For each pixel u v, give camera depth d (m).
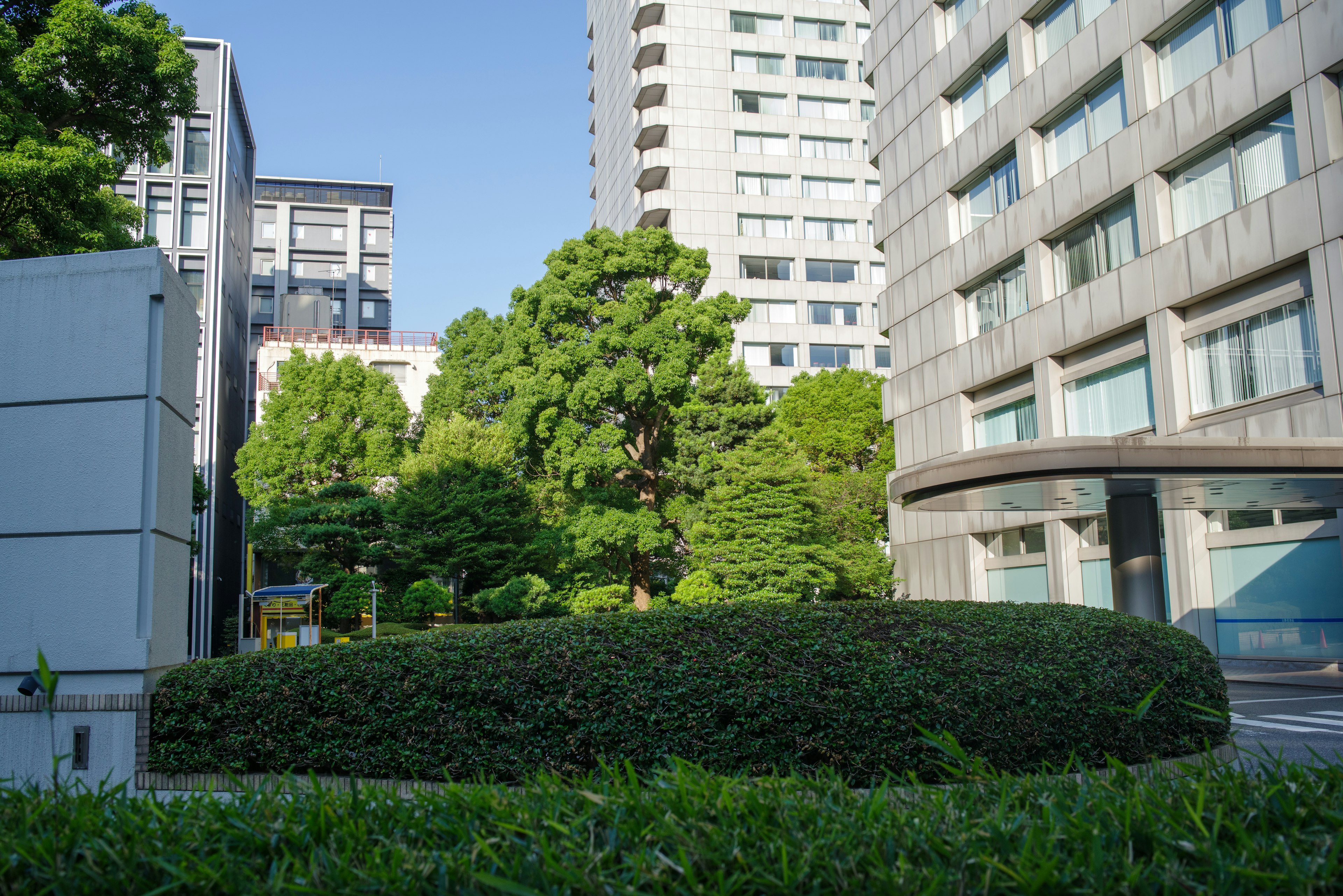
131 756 6.79
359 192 91.19
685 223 52.78
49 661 7.04
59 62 16.34
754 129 54.62
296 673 6.59
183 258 45.22
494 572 34.44
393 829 3.11
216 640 44.94
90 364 7.45
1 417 7.46
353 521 36.12
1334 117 16.97
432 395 43.56
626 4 60.44
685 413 33.47
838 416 42.56
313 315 59.06
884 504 37.12
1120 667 6.59
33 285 7.62
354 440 41.34
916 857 2.77
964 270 28.03
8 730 6.97
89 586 7.14
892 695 6.06
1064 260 24.22
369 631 32.59
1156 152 20.86
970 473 13.13
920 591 31.56
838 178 55.28
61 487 7.31
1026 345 25.06
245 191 57.16
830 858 2.68
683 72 54.34
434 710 6.29
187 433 7.95
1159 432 20.59
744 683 6.05
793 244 53.84
